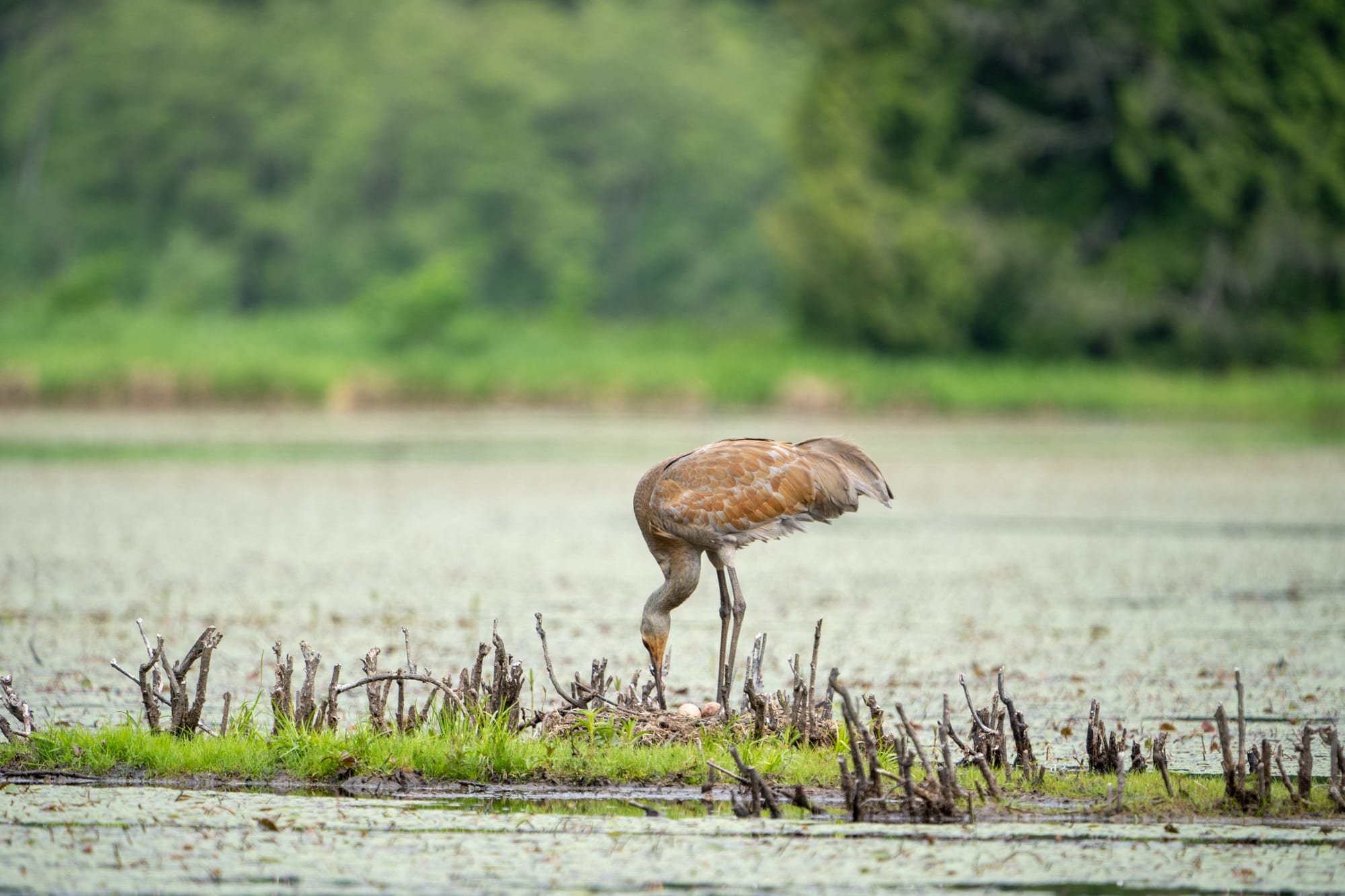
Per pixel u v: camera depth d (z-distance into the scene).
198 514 58.16
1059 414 116.25
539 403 114.69
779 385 115.31
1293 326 129.62
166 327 125.75
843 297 129.75
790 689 29.59
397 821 20.94
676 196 189.12
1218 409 115.88
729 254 184.50
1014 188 133.62
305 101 181.38
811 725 24.17
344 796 22.39
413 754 23.20
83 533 52.31
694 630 36.28
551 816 21.27
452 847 19.94
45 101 183.38
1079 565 47.84
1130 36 125.19
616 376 115.25
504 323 133.50
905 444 93.94
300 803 21.73
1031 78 133.12
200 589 40.88
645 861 19.45
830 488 26.14
